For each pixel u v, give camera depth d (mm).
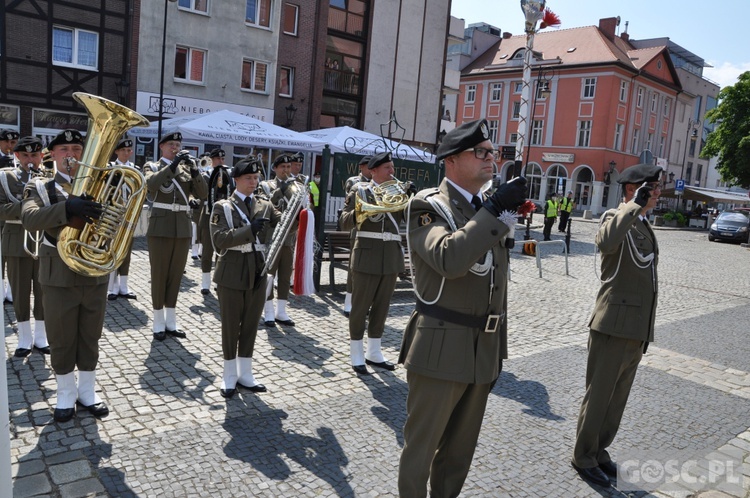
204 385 4992
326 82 24766
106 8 18844
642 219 3963
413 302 8773
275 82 22781
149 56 19594
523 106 13078
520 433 4504
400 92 27188
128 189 4133
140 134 16578
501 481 3770
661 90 46219
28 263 5324
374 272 5539
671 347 7484
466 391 2863
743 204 56344
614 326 3766
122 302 7438
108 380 4949
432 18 27812
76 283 4102
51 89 18312
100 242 3953
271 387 5078
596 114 41625
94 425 4125
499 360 2873
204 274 8211
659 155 48031
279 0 22391
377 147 15258
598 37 43031
